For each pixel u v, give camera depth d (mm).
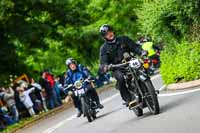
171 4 35156
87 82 30891
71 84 31391
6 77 47969
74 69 31422
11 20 49312
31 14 51562
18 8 50094
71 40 63312
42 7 52062
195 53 31062
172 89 31297
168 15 35688
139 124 22328
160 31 36812
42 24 51406
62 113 42875
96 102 30531
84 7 56188
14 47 49625
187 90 29172
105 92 52188
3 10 48500
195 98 25000
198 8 34094
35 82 48062
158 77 47219
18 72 49906
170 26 36375
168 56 34406
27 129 38312
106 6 77625
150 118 22844
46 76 48594
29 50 52625
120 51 23781
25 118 44938
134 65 23297
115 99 38750
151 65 53844
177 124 19969
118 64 23719
